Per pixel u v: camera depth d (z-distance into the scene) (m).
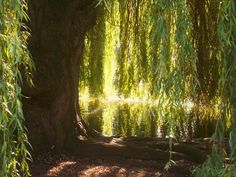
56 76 6.70
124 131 9.95
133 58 8.27
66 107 6.89
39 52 6.54
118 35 9.40
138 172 6.29
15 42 3.02
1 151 2.99
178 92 3.75
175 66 3.79
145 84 8.42
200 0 7.28
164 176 6.16
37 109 6.68
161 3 3.70
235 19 3.49
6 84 2.98
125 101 12.82
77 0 6.63
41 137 6.67
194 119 8.46
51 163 6.49
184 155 6.75
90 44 9.09
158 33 3.71
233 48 3.58
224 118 3.76
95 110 12.76
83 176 6.16
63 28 6.68
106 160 6.71
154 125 10.46
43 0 6.47
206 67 7.48
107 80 10.29
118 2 8.50
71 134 6.95
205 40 7.37
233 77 3.61
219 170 3.58
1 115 2.94
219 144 3.77
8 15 3.09
